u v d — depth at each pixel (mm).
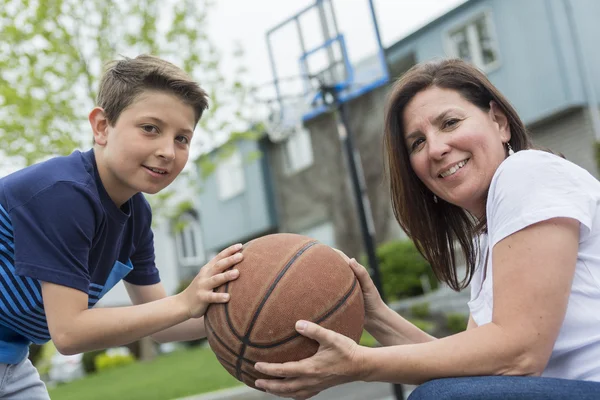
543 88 13734
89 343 2340
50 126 10953
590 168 13359
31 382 2797
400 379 2076
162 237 24219
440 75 2459
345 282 2326
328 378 2105
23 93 10781
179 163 2635
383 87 16344
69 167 2518
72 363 18969
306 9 10078
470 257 2732
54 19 10828
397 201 2744
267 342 2186
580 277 2061
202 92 2688
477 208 2477
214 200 21172
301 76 9523
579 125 13547
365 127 16875
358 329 2350
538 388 1864
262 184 19344
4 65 10758
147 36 11461
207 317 2357
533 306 1967
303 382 2129
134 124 2520
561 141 13828
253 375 2264
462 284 2846
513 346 1964
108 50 11234
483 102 2453
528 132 2570
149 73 2531
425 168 2463
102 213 2535
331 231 18047
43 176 2441
